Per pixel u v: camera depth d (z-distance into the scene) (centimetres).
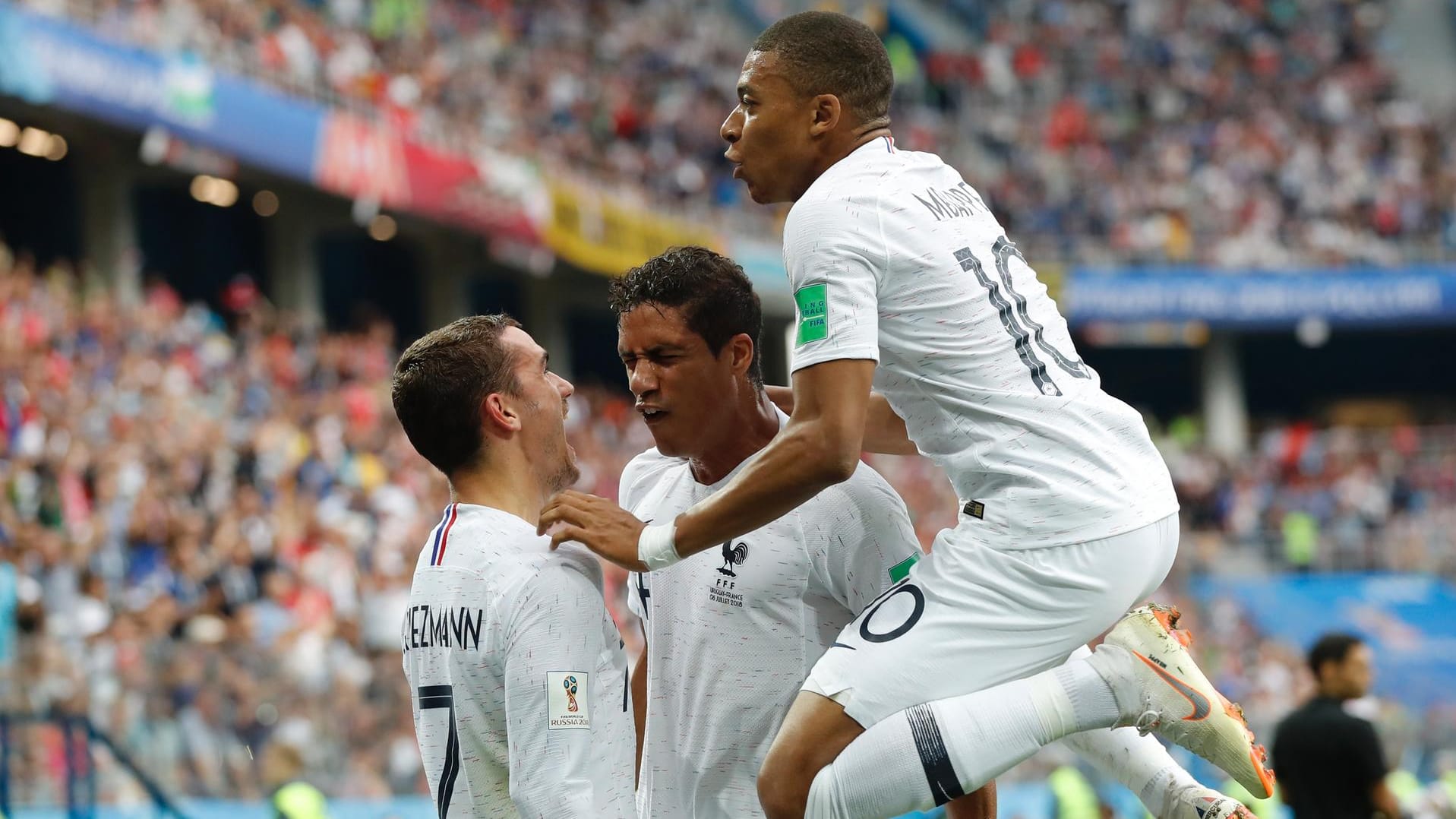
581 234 6719
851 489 1138
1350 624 7312
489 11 7512
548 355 1106
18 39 4281
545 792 990
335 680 2995
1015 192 9106
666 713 1141
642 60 8344
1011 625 1020
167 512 3406
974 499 1053
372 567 3875
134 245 5806
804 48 1062
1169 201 9256
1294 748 2052
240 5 5444
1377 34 11369
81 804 2561
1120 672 1027
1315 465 8500
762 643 1118
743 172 1093
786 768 1027
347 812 2869
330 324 6962
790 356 1024
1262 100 10225
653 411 1085
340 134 5538
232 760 2781
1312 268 9138
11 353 3722
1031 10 11081
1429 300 9150
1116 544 1017
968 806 1161
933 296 1028
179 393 4175
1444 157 9919
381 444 4691
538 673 1002
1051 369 1046
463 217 6078
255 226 6397
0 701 2562
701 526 990
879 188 1034
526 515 1080
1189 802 1145
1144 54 10544
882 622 1048
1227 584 7644
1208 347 9662
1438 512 8188
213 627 3088
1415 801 3122
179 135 4888
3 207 5509
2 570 2831
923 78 9962
